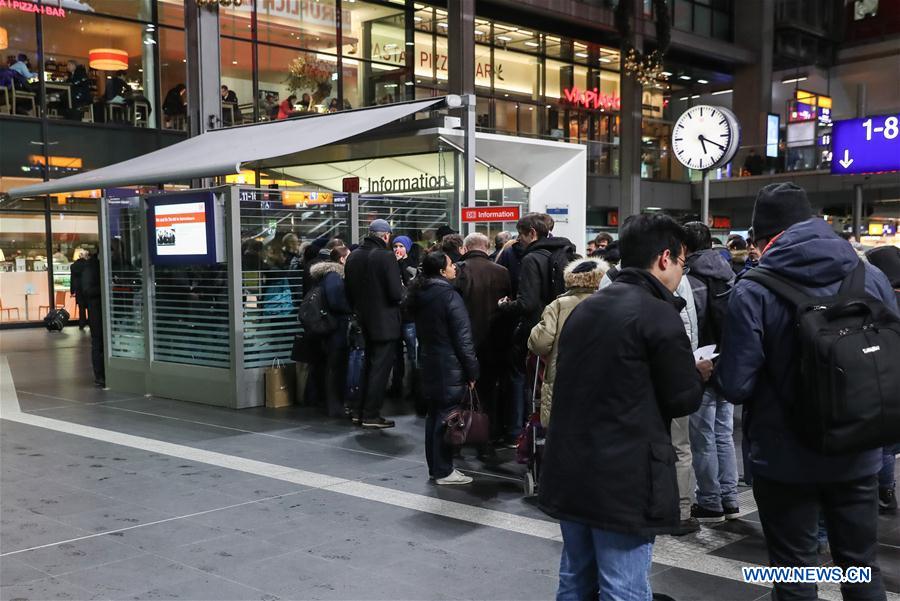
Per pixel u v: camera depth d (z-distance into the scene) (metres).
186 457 6.88
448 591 4.08
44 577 4.28
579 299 4.86
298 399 9.35
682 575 4.29
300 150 9.99
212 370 9.30
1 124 17.84
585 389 2.81
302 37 22.12
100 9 19.14
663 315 2.79
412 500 5.65
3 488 5.95
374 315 7.88
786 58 34.62
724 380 3.08
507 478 6.26
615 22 26.45
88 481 6.13
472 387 6.02
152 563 4.48
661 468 2.75
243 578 4.26
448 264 6.05
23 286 18.56
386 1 23.91
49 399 9.77
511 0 24.83
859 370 2.74
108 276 10.58
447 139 12.05
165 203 9.55
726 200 29.48
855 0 36.72
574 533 2.99
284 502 5.60
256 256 9.19
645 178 29.61
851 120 19.47
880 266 5.42
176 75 20.38
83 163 19.00
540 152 13.50
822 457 2.91
